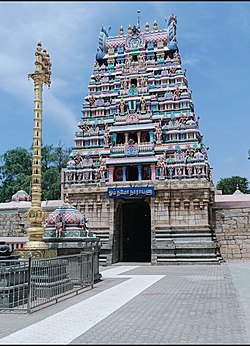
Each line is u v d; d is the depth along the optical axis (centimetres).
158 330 967
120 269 3050
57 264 1574
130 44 4666
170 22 4675
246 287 1803
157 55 4569
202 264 3444
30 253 1773
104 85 4556
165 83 4397
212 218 3878
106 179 4059
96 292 1688
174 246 3559
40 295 1407
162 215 3731
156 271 2802
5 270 1308
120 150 4075
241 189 7775
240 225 3809
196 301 1414
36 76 2030
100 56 4747
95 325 1032
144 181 3831
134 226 4831
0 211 4481
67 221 2170
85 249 2030
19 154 7469
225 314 1164
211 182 4034
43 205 4275
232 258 3769
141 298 1504
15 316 1170
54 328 1002
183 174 3862
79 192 3991
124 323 1055
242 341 855
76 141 4353
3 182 7419
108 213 3891
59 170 7500
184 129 4075
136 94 4338
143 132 4150
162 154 3994
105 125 4328
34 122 2011
